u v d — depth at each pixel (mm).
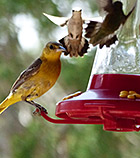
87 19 7969
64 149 14336
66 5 14531
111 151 13641
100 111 7141
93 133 13680
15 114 15562
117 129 7934
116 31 7781
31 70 8680
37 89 8781
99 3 7695
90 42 7766
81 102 7215
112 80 7766
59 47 8531
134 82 7746
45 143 14523
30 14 14578
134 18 8008
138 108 6953
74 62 13789
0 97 14219
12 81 14383
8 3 14391
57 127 14648
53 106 14891
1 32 14641
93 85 7926
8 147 15469
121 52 7984
